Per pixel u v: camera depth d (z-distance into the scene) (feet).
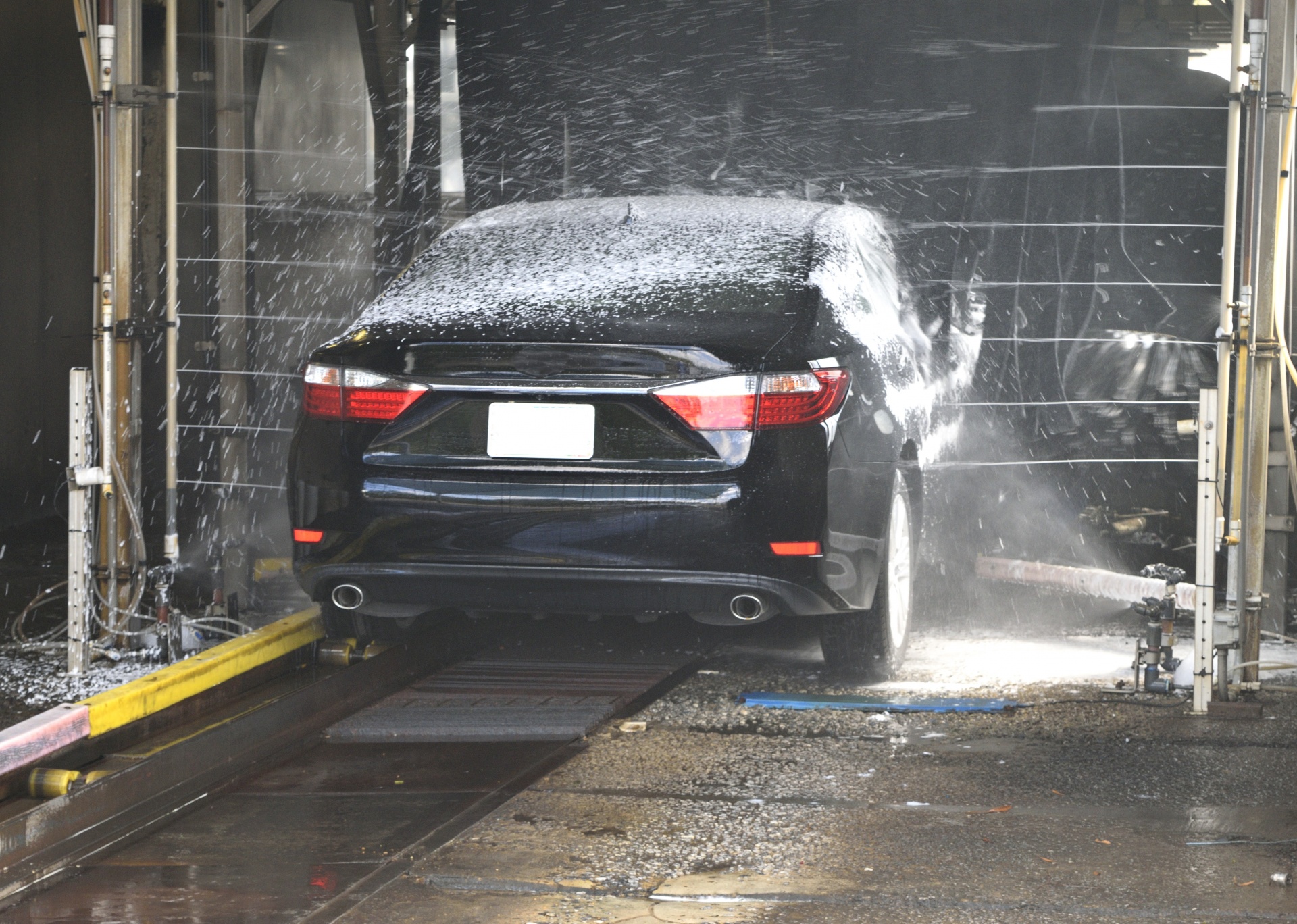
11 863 43.32
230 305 90.84
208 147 103.91
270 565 76.84
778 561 56.65
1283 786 50.37
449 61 118.73
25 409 115.14
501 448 57.67
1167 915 38.86
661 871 42.45
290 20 113.91
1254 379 61.05
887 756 54.24
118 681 63.05
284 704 58.03
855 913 39.14
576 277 63.77
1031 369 86.22
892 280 76.28
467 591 58.80
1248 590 61.82
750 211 72.28
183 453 114.01
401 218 116.98
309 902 40.73
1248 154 60.75
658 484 56.75
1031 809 47.93
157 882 42.42
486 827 46.57
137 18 67.97
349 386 59.21
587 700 62.64
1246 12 62.85
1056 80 95.66
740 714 60.59
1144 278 91.09
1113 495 86.07
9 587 87.81
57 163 119.75
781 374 57.11
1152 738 56.49
